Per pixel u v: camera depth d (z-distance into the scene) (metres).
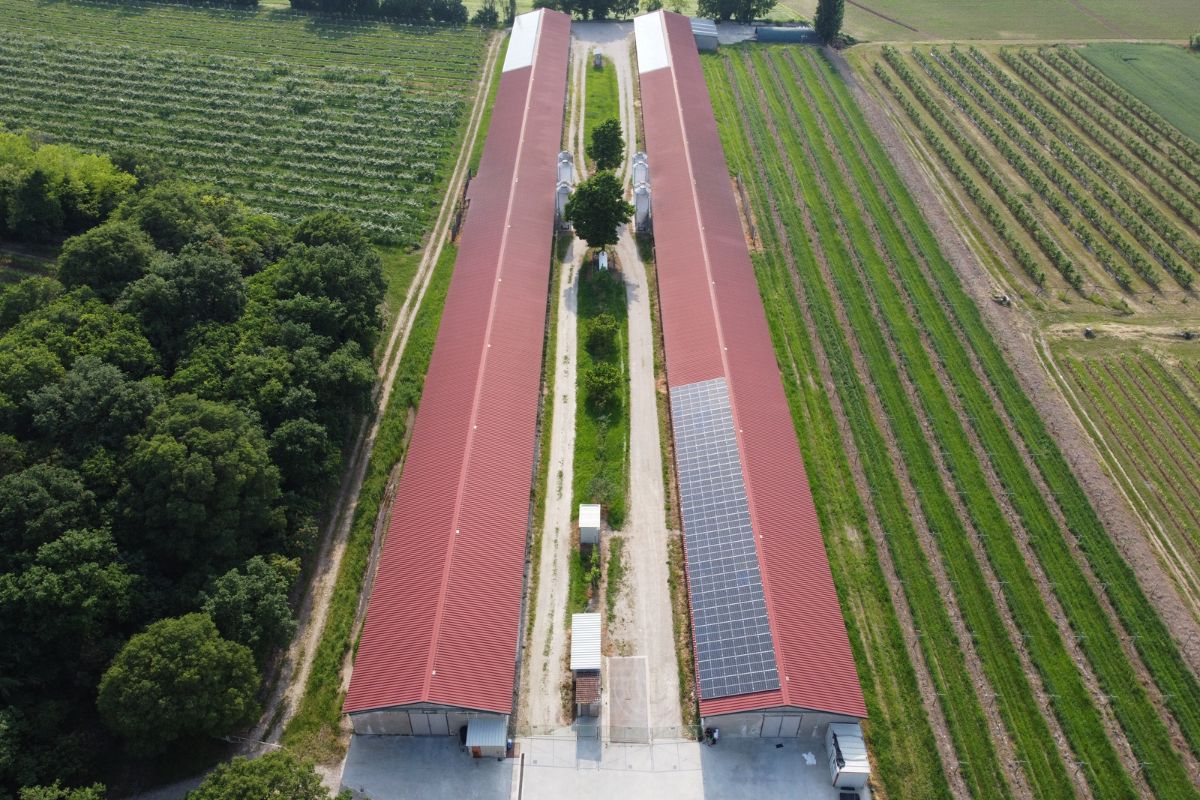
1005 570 77.12
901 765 63.56
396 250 115.38
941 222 122.31
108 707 57.47
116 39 166.12
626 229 120.19
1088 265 115.06
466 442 81.88
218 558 68.69
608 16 186.88
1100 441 90.19
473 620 68.62
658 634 72.25
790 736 66.50
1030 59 167.25
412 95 152.75
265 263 98.06
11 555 61.84
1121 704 67.38
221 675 60.19
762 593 70.44
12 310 83.75
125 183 106.62
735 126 143.12
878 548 79.19
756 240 117.06
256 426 76.06
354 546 78.00
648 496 83.38
